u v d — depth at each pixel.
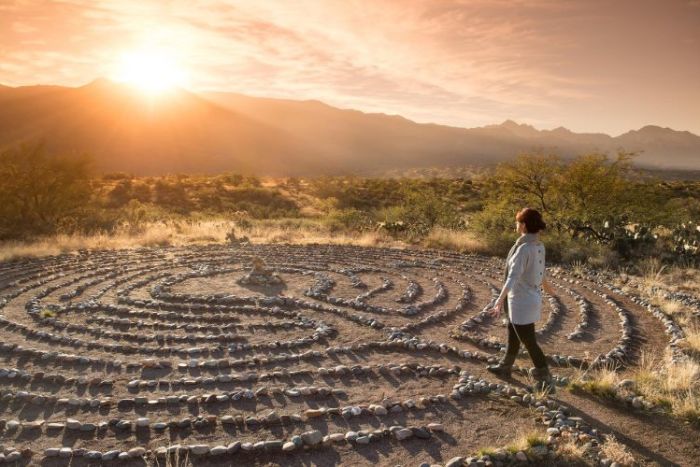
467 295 10.15
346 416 5.24
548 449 4.55
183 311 9.06
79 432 4.86
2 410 5.24
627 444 4.68
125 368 6.41
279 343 7.34
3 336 7.40
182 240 17.59
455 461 4.36
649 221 17.30
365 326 8.25
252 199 42.47
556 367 6.64
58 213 19.11
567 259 14.03
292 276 11.76
